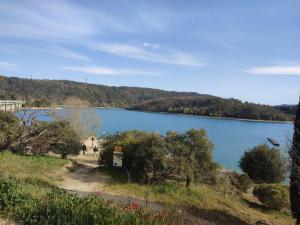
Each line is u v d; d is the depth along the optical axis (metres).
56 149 41.41
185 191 26.81
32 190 13.68
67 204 10.84
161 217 11.80
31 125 19.33
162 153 29.61
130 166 32.09
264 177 42.34
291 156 22.86
